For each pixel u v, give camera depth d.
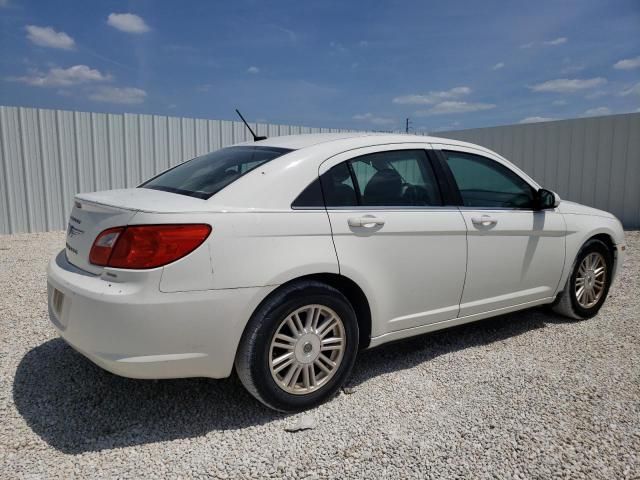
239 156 3.48
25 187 8.99
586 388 3.35
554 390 3.32
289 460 2.57
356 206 3.23
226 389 3.32
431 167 3.70
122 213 2.66
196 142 10.57
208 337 2.67
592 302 4.81
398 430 2.85
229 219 2.74
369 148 3.44
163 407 3.08
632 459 2.58
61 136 9.20
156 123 10.06
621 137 10.34
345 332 3.14
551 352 3.97
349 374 3.26
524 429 2.85
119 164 9.80
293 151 3.22
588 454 2.62
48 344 3.97
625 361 3.79
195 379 3.45
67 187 9.38
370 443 2.72
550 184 11.45
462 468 2.51
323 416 3.00
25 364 3.61
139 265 2.54
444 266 3.59
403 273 3.38
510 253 4.00
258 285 2.76
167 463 2.54
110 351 2.57
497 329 4.51
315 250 2.96
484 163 4.06
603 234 4.84
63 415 2.96
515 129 11.85
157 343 2.57
